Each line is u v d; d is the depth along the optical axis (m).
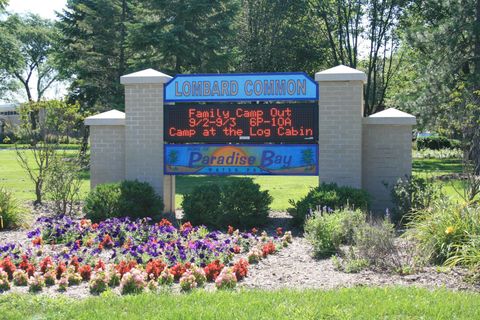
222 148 13.84
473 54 28.23
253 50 40.72
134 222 11.67
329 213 10.66
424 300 6.15
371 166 13.95
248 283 7.53
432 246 8.41
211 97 13.87
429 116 26.12
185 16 30.38
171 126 14.05
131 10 32.88
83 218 13.77
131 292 7.07
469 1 27.16
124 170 14.89
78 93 33.69
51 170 14.97
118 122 14.77
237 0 31.98
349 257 8.48
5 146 52.62
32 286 7.36
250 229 12.63
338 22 43.97
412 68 33.12
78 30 34.44
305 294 6.54
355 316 5.66
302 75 13.48
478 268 7.33
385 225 8.73
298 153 13.53
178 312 5.82
